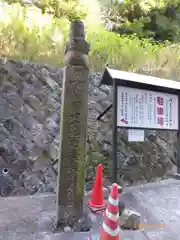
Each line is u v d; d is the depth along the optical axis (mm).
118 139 4500
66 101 2445
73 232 2395
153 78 4090
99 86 4301
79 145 2473
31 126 3855
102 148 4336
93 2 6406
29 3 5324
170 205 3320
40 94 4070
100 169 3127
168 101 4215
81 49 2529
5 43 4395
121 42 5688
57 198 2463
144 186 4289
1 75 3834
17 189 3539
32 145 3781
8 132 3662
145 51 5879
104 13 7066
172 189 4086
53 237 2295
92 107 4477
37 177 3707
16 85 3916
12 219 2682
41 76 4176
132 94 3783
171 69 6027
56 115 4113
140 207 3219
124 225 2562
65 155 2436
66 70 2463
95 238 2193
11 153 3602
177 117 4312
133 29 6941
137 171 4504
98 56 5141
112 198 2043
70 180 2449
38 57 4555
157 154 4863
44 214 2844
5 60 3932
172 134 5176
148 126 3930
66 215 2441
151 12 7418
